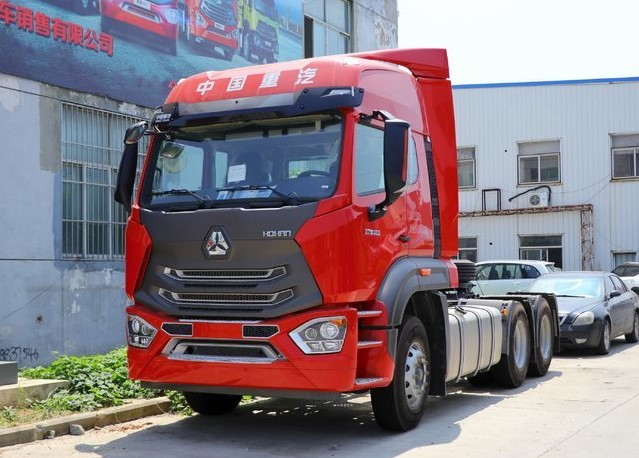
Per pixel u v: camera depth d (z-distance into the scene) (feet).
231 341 24.20
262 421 29.12
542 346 41.34
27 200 41.60
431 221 29.19
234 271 24.17
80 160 45.01
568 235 106.52
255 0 58.54
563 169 107.45
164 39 50.39
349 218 23.85
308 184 24.27
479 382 38.06
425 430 27.43
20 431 25.27
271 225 23.71
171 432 27.12
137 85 48.42
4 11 40.42
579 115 107.04
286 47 62.08
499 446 24.80
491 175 110.22
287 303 23.56
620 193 105.29
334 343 23.36
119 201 26.40
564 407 31.83
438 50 31.30
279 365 23.56
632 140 105.29
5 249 40.32
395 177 24.03
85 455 23.59
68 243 44.19
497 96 110.22
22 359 40.93
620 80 105.60
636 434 26.37
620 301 57.11
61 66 43.52
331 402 33.32
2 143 40.34
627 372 42.98
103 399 29.81
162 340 24.86
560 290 55.93
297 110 24.68
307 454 23.86
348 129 24.41
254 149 25.22
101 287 45.85
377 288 25.00
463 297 38.52
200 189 25.44
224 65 55.31
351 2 72.64
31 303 41.60
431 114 30.76
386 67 27.81
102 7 46.06
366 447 24.79
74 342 43.98
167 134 26.45
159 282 25.14
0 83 40.22
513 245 108.78
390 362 25.11
